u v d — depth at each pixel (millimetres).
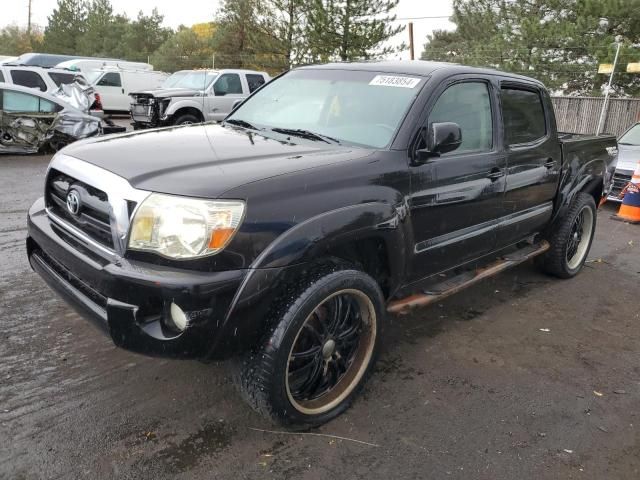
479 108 3961
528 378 3629
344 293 2930
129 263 2533
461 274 4172
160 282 2424
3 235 5777
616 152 6066
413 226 3363
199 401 3143
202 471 2609
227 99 14633
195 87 14789
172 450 2736
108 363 3469
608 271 5980
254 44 27453
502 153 4066
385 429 3002
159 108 13750
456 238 3773
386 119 3430
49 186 3195
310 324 2910
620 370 3818
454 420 3117
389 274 3268
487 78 4059
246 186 2574
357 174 2980
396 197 3152
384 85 3682
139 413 3002
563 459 2850
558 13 22484
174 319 2516
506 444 2936
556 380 3627
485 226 4043
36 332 3781
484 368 3725
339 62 4367
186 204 2471
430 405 3250
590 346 4156
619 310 4891
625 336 4371
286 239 2604
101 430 2844
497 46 23062
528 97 4562
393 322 4352
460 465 2750
